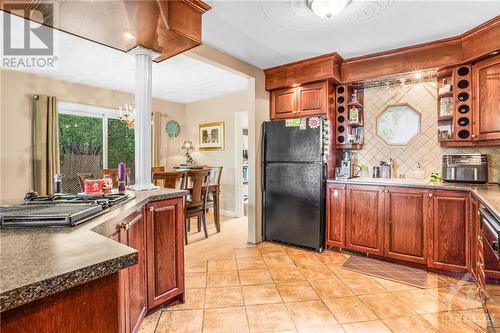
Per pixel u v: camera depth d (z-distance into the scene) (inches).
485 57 96.7
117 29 72.2
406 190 107.6
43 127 156.6
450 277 99.4
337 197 124.4
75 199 61.7
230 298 85.6
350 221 121.1
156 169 194.4
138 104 85.8
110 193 72.3
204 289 91.6
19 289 21.8
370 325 71.5
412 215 106.3
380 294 87.6
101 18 66.6
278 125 137.0
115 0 59.2
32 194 64.2
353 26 94.4
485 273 66.8
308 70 129.3
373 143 135.9
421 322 72.6
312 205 127.0
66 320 26.7
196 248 133.7
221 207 218.7
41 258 28.3
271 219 140.3
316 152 125.9
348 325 71.6
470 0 78.5
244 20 90.6
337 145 136.9
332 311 78.2
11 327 23.2
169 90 196.4
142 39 78.5
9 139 146.9
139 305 65.9
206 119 228.4
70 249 31.2
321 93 130.0
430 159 122.2
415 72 113.2
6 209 49.1
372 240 115.4
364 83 130.9
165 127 229.0
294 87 138.9
